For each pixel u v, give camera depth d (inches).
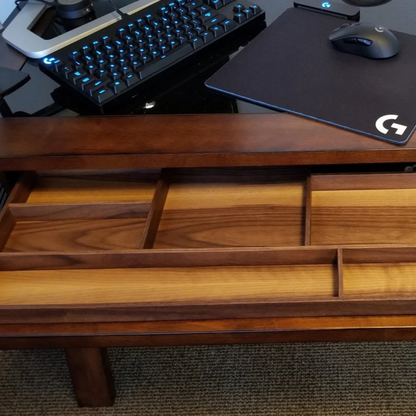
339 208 37.1
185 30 38.9
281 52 38.1
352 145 32.0
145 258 33.8
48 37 40.5
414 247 32.2
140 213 37.9
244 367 47.9
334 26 39.4
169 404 46.0
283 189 38.4
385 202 37.1
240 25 39.8
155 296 33.4
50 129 35.2
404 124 32.2
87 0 41.9
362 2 41.5
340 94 34.5
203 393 46.5
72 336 32.3
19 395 47.5
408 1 41.2
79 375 43.0
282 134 33.2
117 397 46.6
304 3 41.7
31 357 49.9
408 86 34.3
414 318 30.8
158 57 37.2
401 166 39.9
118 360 48.9
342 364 47.5
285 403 45.4
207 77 37.5
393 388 45.7
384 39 35.8
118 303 31.6
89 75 36.5
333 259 33.2
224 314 31.6
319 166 40.0
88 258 34.2
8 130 35.4
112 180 40.3
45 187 40.4
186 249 33.3
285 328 31.1
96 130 34.9
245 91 35.7
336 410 44.8
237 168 39.5
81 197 39.5
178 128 34.4
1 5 46.1
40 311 32.0
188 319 32.0
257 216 37.2
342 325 30.9
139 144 33.8
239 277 33.6
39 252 34.2
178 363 48.4
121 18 40.4
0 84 37.6
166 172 38.2
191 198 38.6
